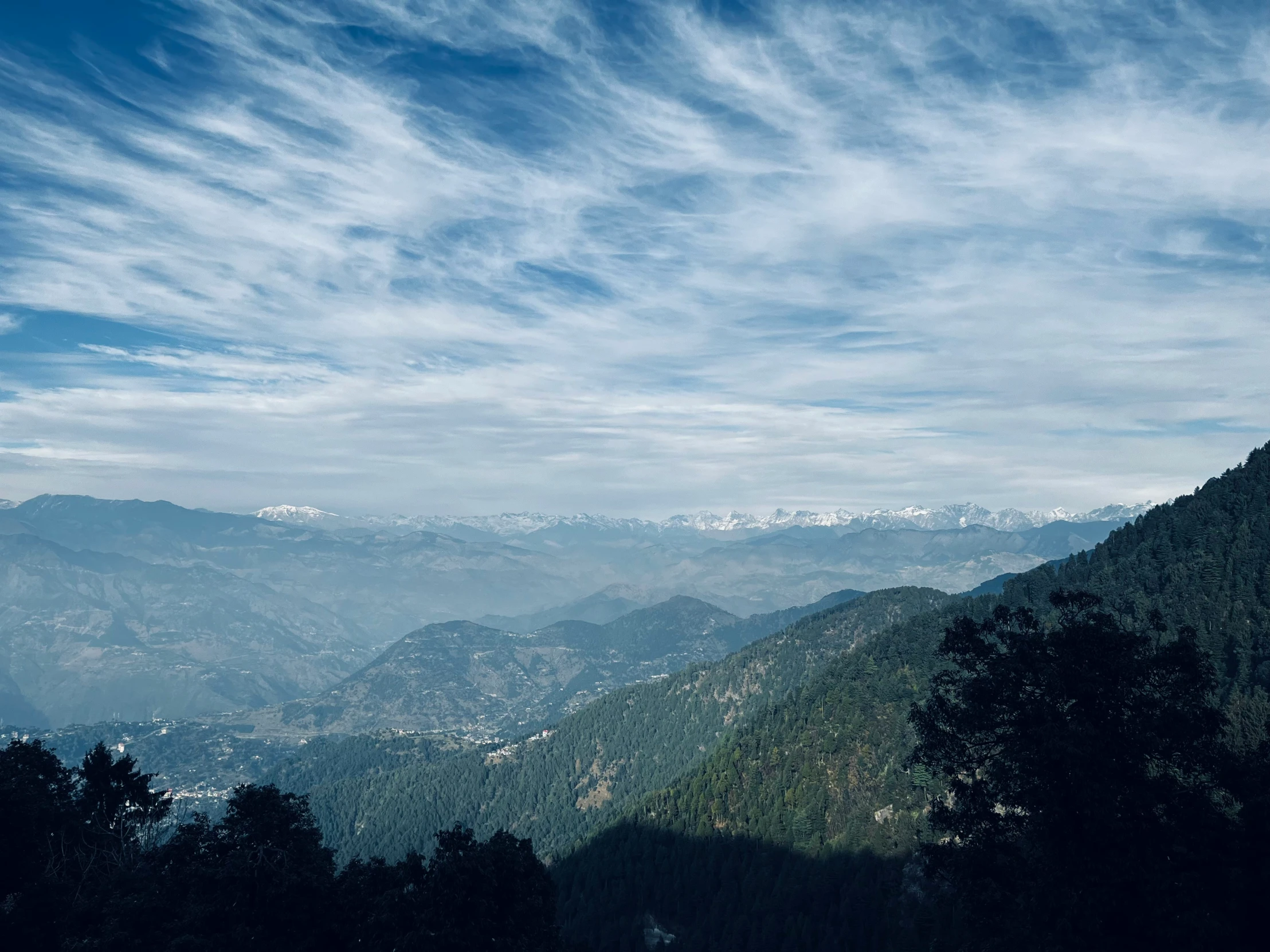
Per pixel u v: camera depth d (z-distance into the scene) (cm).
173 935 6456
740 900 18500
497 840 7031
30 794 7656
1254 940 4962
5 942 6888
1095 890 4762
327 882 7044
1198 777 5409
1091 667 5275
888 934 14475
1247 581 15750
